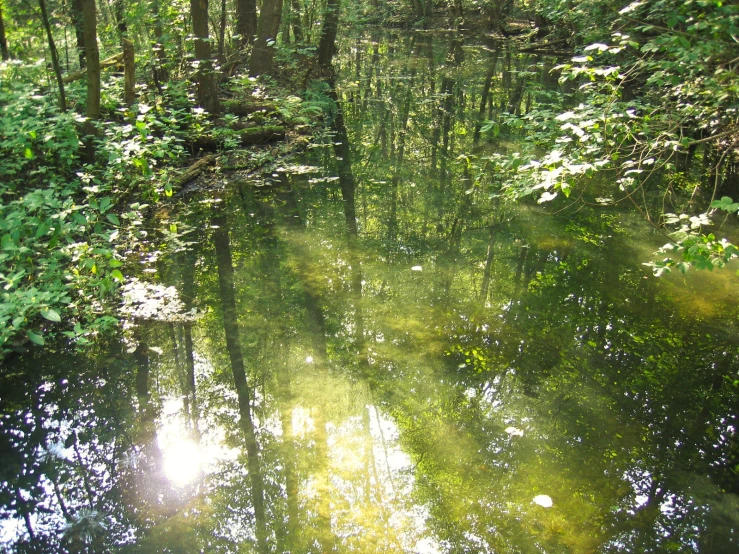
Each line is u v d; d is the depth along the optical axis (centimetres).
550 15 1223
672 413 427
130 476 374
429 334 523
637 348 503
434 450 392
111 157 643
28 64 707
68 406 429
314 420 421
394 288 602
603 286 601
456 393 449
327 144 1095
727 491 357
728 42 413
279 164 970
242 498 356
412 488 361
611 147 543
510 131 1170
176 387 453
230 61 1375
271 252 671
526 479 367
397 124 1261
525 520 336
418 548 319
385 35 2725
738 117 550
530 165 501
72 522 338
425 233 738
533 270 638
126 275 601
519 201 841
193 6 955
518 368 479
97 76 708
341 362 486
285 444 400
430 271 639
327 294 586
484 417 425
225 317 540
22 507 349
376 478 370
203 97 994
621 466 377
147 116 697
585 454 388
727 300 565
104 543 326
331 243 701
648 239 699
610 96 529
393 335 522
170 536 330
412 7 3178
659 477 367
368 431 410
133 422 418
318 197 846
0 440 396
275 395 448
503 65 1894
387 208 820
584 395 446
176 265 627
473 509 345
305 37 1852
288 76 1440
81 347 488
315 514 343
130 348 492
